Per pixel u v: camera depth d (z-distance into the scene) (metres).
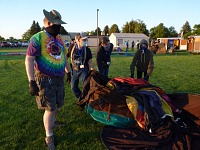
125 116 4.39
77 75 5.89
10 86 8.52
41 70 3.61
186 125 4.43
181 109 4.86
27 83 9.12
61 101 3.89
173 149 3.66
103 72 6.51
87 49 5.86
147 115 4.15
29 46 3.50
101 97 4.53
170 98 5.13
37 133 4.34
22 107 5.88
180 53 29.53
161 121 4.25
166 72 11.84
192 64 15.76
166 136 3.92
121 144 3.84
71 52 5.93
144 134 4.07
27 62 3.47
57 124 4.68
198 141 3.92
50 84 3.66
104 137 4.07
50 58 3.61
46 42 3.58
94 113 4.65
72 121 4.90
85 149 3.78
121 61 18.27
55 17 3.61
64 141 4.02
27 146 3.87
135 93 4.69
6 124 4.75
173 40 39.97
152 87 4.98
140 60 6.48
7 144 3.91
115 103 4.46
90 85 4.91
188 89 7.79
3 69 13.77
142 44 6.40
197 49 27.67
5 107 5.90
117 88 4.91
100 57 6.37
